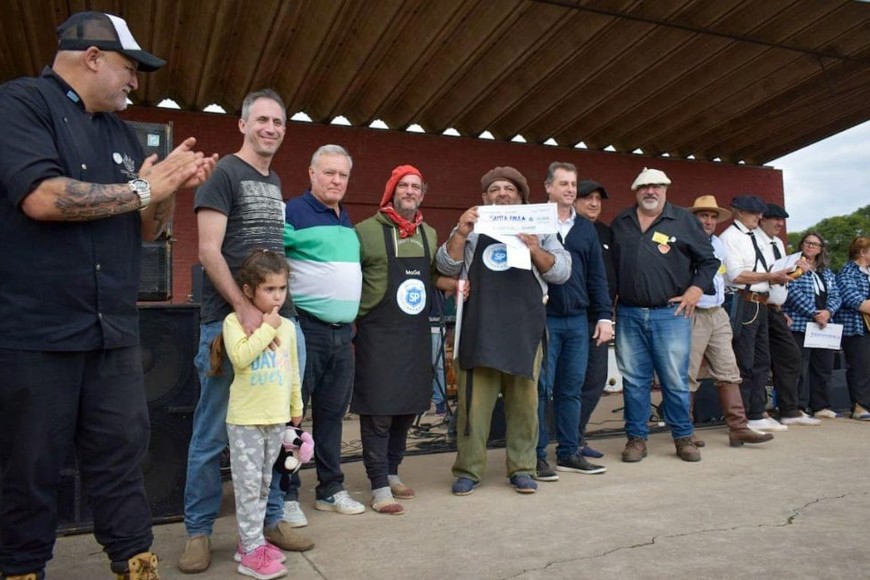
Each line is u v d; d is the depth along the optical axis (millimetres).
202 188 2838
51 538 2150
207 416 2877
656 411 6258
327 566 2787
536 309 3922
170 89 9430
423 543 3053
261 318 2723
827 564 2723
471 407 3963
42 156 1970
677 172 12555
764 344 5836
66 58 2141
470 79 9602
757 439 5125
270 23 7875
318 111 10242
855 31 9188
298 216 3387
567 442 4441
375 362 3600
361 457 4953
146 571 2230
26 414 2029
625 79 9680
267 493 2816
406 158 10742
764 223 6199
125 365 2234
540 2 7941
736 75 10125
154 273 3604
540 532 3186
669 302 4734
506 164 11367
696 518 3354
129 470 2250
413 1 7848
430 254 3816
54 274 2033
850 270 6543
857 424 6195
